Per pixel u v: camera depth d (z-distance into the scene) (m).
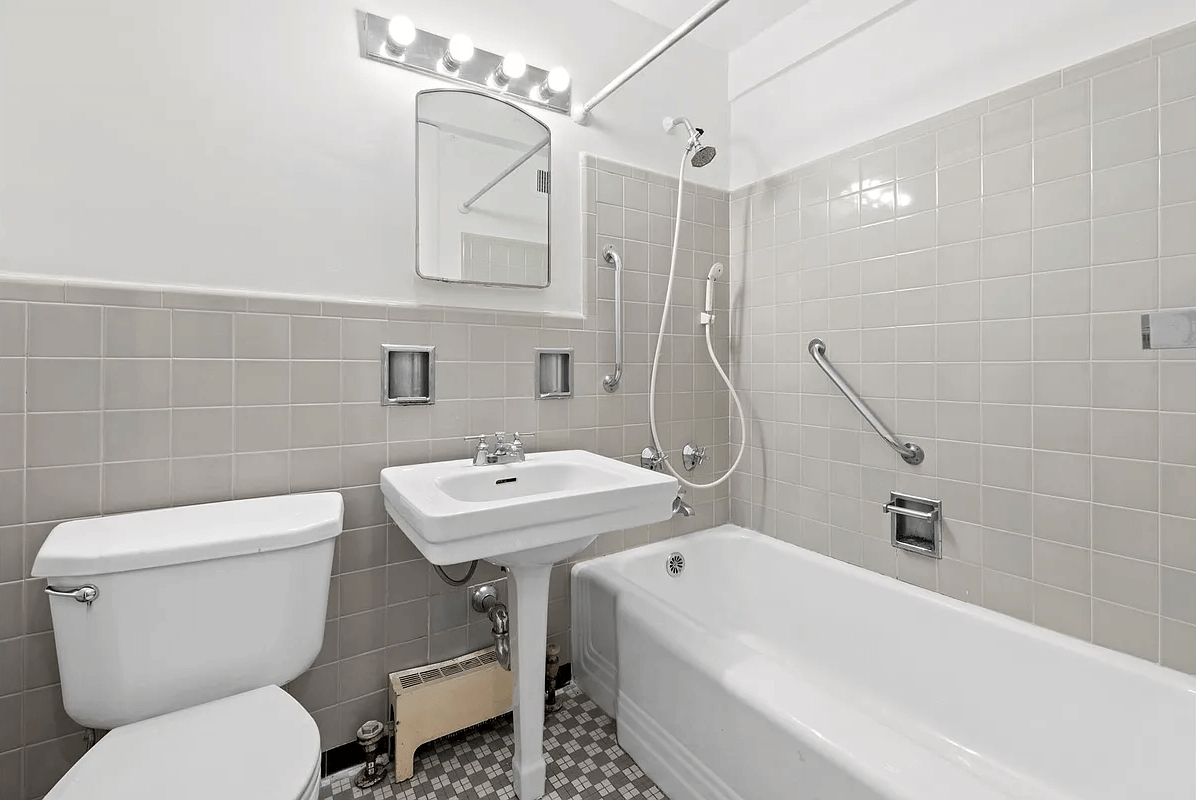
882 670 1.58
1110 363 1.23
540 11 1.70
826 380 1.85
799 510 1.95
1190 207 1.12
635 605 1.49
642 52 1.94
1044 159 1.33
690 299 2.08
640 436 1.95
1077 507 1.29
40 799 1.10
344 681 1.42
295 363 1.33
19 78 1.06
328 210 1.38
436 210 1.52
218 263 1.25
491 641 1.63
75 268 1.11
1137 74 1.18
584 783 1.37
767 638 1.91
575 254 1.80
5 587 1.07
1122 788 1.13
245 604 1.07
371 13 1.42
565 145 1.77
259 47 1.29
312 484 1.36
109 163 1.14
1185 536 1.14
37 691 1.10
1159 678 1.12
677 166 2.04
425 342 1.51
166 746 0.90
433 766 1.42
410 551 1.50
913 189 1.59
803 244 1.91
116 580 0.96
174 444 1.20
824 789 0.92
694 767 1.23
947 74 1.51
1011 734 1.30
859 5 1.70
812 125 1.88
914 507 1.61
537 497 1.13
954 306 1.50
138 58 1.16
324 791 1.34
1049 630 1.33
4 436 1.06
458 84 1.57
